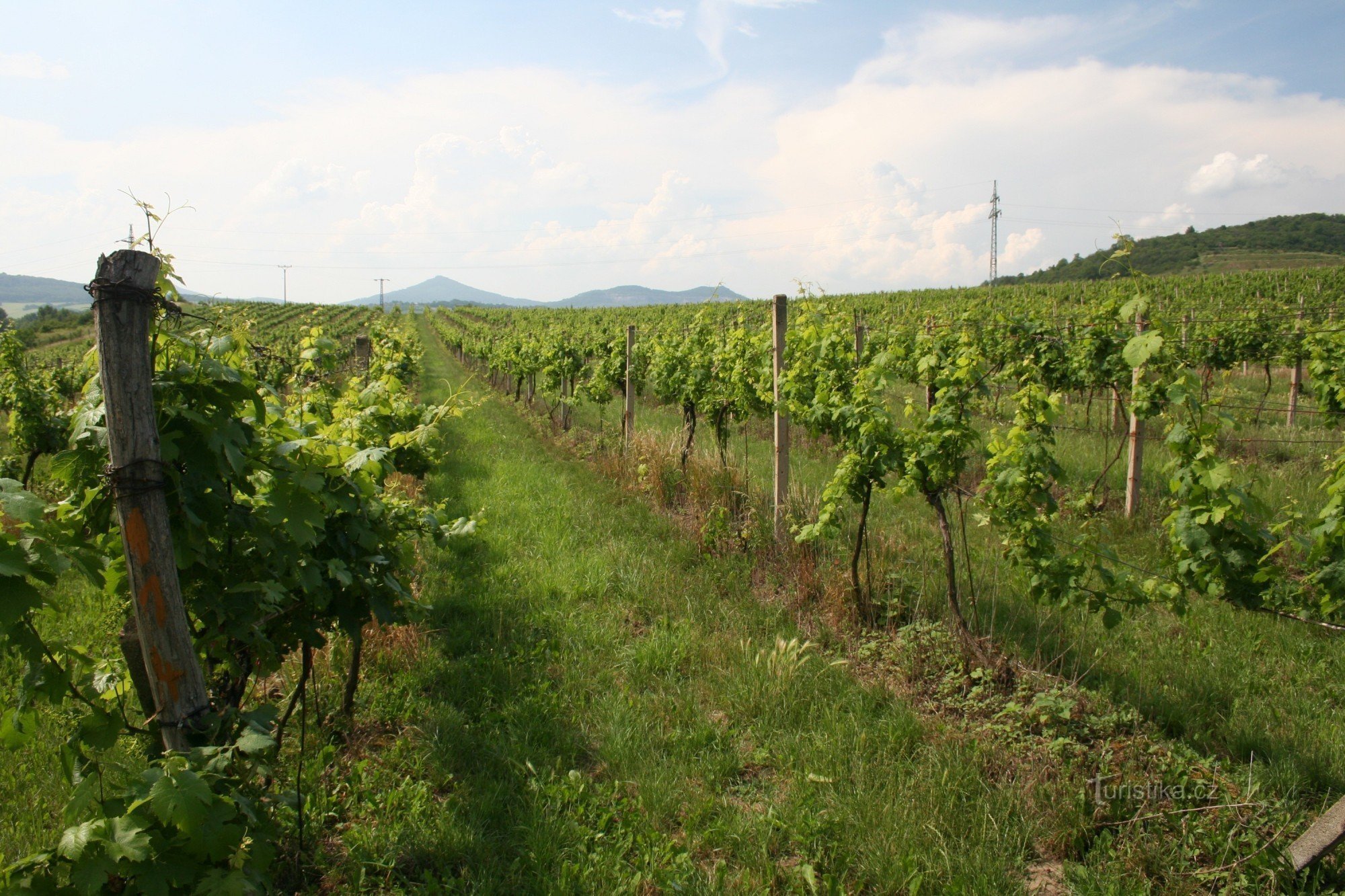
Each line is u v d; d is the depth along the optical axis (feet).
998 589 18.60
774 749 12.64
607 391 44.96
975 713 13.67
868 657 15.99
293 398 15.97
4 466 26.35
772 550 21.71
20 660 14.42
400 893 9.40
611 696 14.35
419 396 71.00
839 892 9.46
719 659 15.66
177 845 6.32
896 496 16.24
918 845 10.19
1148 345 13.37
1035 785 11.36
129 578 7.32
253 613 8.59
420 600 18.48
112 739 7.41
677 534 24.39
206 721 7.54
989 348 35.99
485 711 13.83
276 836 7.38
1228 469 12.40
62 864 6.35
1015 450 14.57
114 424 6.94
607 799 11.32
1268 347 40.86
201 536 7.95
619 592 19.75
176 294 8.16
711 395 29.86
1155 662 15.11
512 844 10.46
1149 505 25.86
